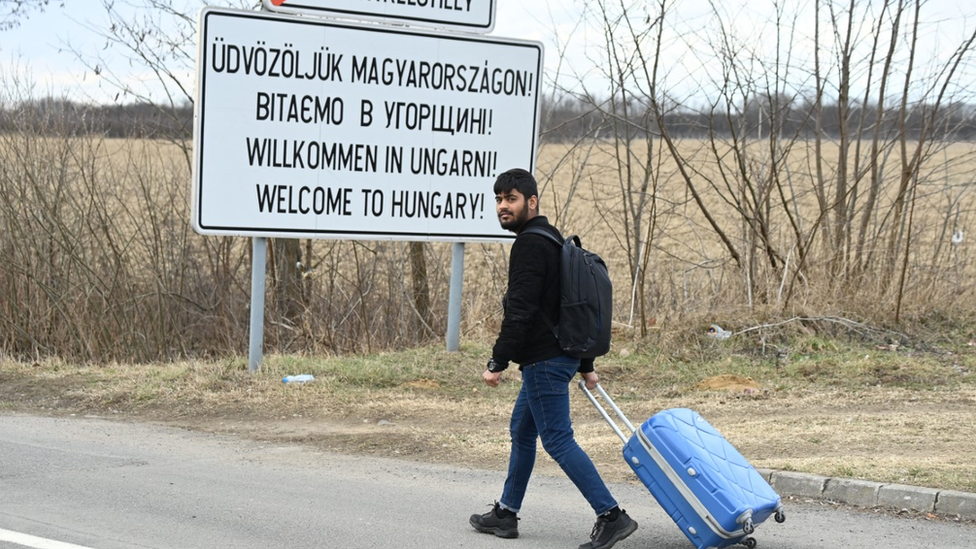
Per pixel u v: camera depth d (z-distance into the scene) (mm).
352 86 18375
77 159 24562
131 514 10195
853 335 20109
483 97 19344
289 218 18109
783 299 21125
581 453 8930
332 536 9516
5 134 24578
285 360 18875
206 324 25188
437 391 17250
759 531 9742
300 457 13055
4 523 9789
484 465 12680
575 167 25766
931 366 18203
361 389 17109
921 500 10398
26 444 13500
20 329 24219
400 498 10969
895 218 21625
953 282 21516
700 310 21250
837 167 23562
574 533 9750
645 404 16281
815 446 12844
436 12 18922
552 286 8930
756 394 16672
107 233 24266
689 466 8414
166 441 13906
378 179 18734
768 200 21859
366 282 23797
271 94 17797
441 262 24328
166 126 25250
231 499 10828
